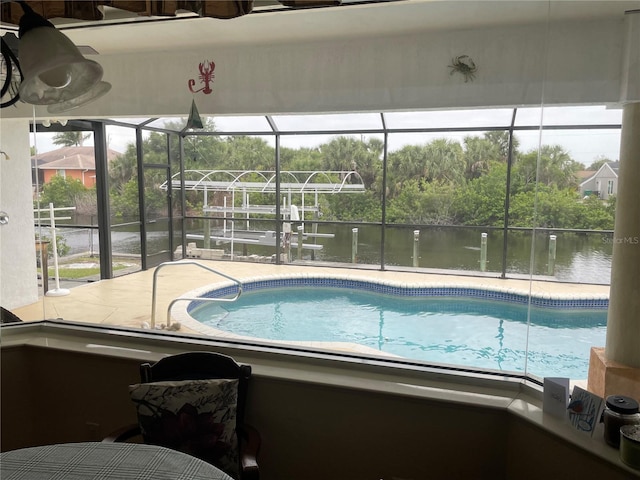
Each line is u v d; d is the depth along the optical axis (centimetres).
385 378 176
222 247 821
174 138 786
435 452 163
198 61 498
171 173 783
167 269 732
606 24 323
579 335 368
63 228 599
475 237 699
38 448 125
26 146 529
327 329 529
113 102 516
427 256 726
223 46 478
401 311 596
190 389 159
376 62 460
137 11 152
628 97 252
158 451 123
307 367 187
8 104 152
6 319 321
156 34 422
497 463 158
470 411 157
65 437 213
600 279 353
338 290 694
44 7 150
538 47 413
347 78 470
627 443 122
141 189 709
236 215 808
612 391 209
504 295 608
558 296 405
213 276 685
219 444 156
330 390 172
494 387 168
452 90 444
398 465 168
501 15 383
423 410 163
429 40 442
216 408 158
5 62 149
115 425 204
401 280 663
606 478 126
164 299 557
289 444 181
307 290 696
